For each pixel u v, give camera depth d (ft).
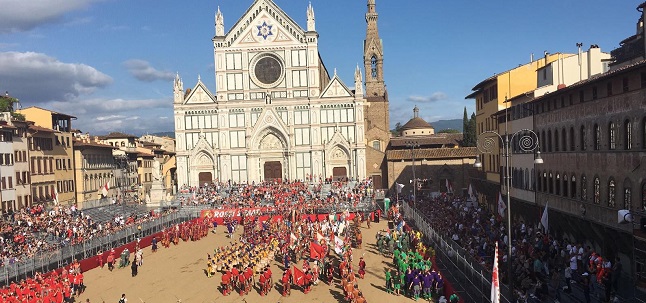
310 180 361.30
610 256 142.61
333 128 361.51
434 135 489.26
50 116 300.20
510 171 230.07
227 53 365.40
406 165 355.15
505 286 120.67
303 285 160.66
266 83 366.02
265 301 153.89
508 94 249.75
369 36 526.16
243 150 365.40
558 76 203.72
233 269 168.66
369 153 370.32
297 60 363.97
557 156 173.88
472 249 158.51
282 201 305.32
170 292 165.27
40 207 254.06
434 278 144.66
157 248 232.12
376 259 195.42
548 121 182.29
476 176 309.63
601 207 141.90
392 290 153.99
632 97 125.29
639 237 116.47
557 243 148.15
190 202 315.78
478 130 306.35
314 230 225.76
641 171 121.29
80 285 165.68
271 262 199.93
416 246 186.19
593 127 146.61
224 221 284.41
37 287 149.89
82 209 281.33
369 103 452.76
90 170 342.23
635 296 114.32
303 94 363.76
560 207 170.91
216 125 366.63
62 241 199.82
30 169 271.49
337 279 175.01
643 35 162.61
